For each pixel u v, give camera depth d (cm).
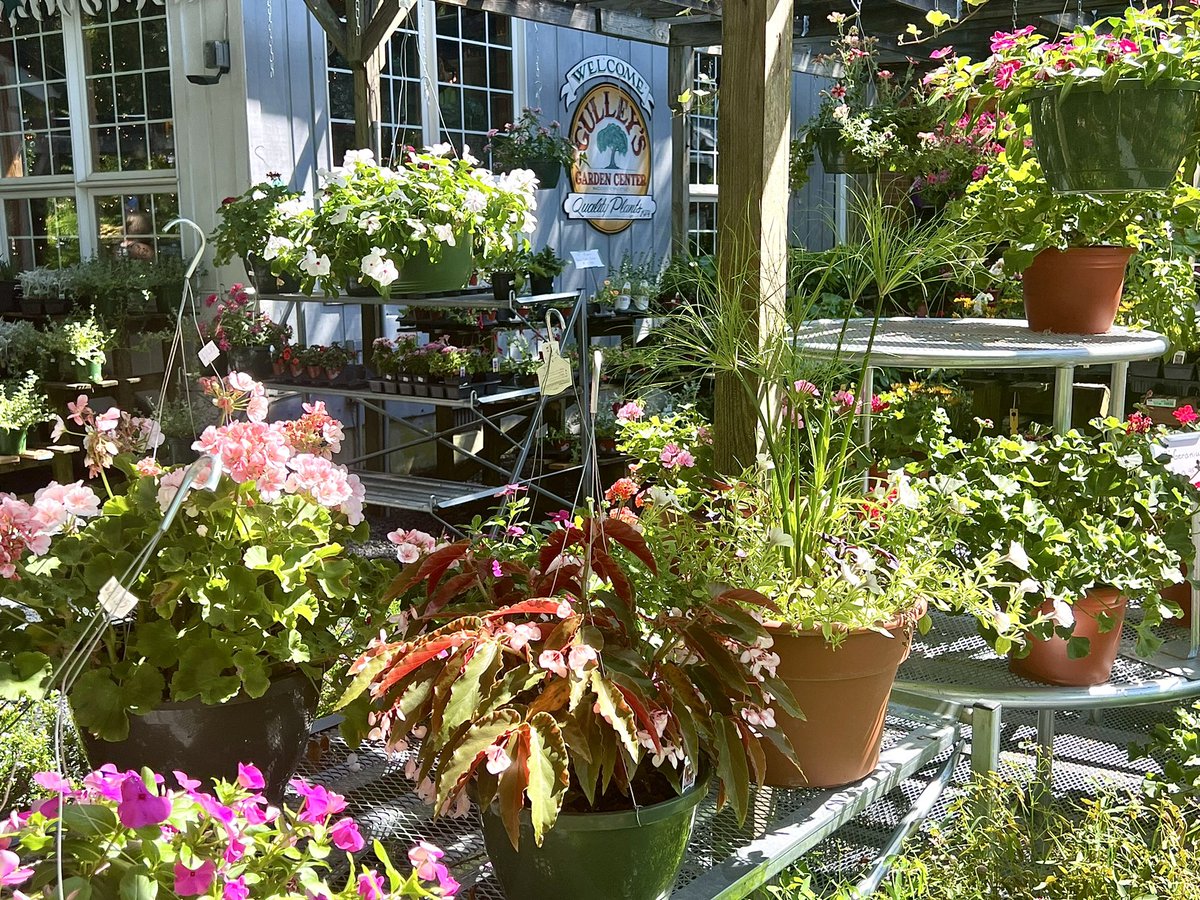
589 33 696
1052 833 195
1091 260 269
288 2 538
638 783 164
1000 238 280
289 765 185
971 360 232
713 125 845
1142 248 307
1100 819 195
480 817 165
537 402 486
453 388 454
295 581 174
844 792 196
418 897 133
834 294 584
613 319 556
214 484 135
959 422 504
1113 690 236
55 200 618
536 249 671
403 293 397
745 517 209
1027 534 225
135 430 203
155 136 570
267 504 178
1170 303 313
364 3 501
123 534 175
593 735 154
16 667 163
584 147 706
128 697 167
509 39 650
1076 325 274
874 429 303
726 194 226
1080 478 243
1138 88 232
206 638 171
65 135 604
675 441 279
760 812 190
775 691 171
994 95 261
